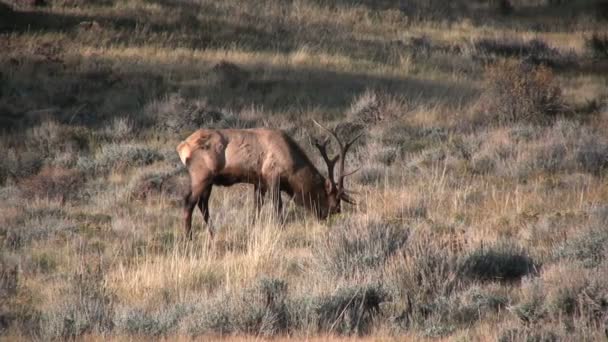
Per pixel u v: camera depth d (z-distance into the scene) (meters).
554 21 133.25
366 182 58.88
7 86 84.94
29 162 65.38
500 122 75.06
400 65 100.31
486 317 29.38
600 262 34.25
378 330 28.83
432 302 30.84
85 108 81.62
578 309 28.39
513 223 44.84
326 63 98.19
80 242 43.47
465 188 53.16
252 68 95.06
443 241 36.25
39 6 107.56
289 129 75.44
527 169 58.25
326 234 40.56
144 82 88.44
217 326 29.36
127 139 73.69
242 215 49.78
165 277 36.53
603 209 44.19
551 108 76.75
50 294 34.56
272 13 117.44
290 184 46.75
